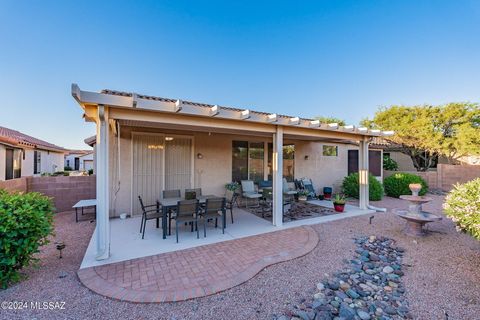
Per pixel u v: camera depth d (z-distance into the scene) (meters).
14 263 2.78
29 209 2.94
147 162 6.75
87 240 4.61
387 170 14.22
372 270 3.46
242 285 2.99
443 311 2.51
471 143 12.42
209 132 7.18
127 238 4.71
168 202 5.02
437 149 13.75
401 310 2.52
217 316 2.41
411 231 5.09
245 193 7.81
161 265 3.51
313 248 4.25
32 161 12.73
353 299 2.75
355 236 5.01
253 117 4.95
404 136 14.49
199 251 4.07
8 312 2.40
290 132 6.01
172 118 4.37
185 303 2.61
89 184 7.62
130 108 3.84
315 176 10.59
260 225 5.74
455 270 3.45
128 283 2.97
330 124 6.26
